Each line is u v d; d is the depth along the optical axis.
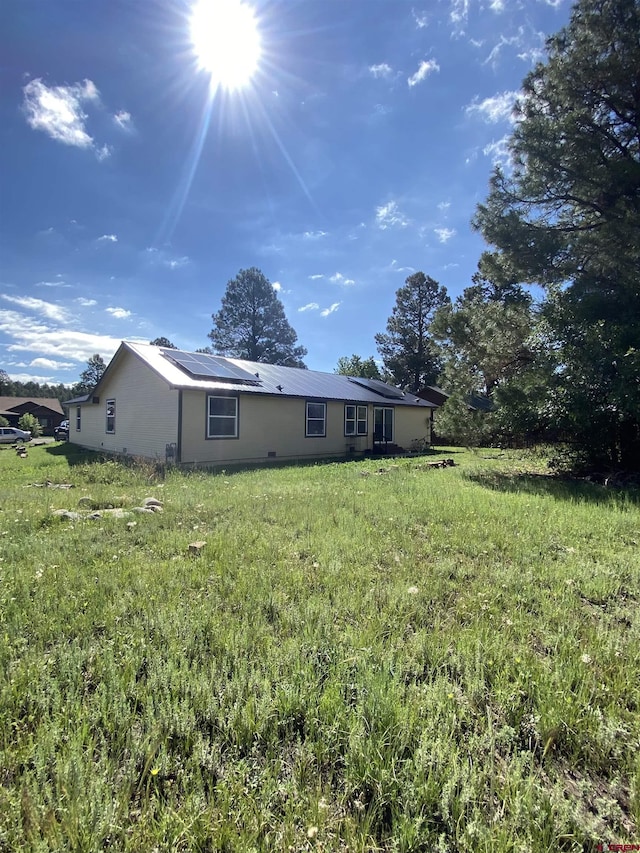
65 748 1.55
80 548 4.00
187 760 1.56
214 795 1.43
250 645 2.30
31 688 1.93
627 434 9.08
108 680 1.99
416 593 3.00
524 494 6.97
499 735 1.68
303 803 1.39
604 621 2.70
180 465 11.63
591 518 5.26
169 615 2.60
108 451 16.28
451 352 11.85
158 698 1.86
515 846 1.25
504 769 1.56
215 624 2.52
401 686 1.93
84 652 2.19
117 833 1.29
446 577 3.39
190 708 1.80
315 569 3.50
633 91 8.41
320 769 1.56
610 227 8.30
